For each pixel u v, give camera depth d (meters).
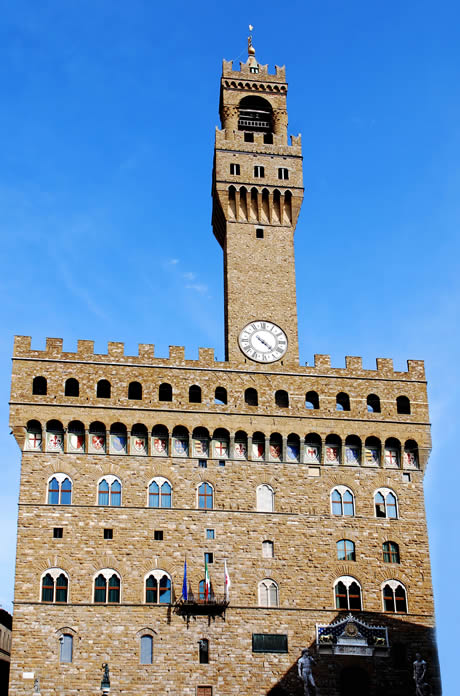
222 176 114.69
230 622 94.12
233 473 100.31
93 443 99.06
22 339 101.44
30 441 98.06
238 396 103.31
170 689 90.69
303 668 92.62
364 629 96.19
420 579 99.62
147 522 96.62
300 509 100.25
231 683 91.88
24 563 93.19
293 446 103.06
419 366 108.50
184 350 104.00
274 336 107.31
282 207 114.88
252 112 121.88
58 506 95.69
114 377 101.44
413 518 102.19
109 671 90.31
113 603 92.75
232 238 112.19
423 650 96.75
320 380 105.75
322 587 97.44
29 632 90.75
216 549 96.94
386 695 94.50
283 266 111.56
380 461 103.88
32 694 88.50
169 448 100.00
